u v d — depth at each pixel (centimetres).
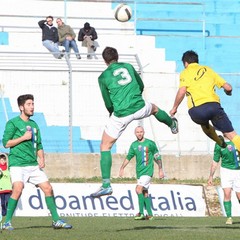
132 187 6456
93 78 8412
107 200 6406
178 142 8106
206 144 8212
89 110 8325
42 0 9831
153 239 3381
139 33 9894
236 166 5078
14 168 3984
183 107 8244
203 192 6556
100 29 9631
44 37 8956
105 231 3906
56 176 7631
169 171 7794
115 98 3528
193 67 3703
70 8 9875
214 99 3634
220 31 10025
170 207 6469
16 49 9125
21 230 3978
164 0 10062
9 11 9688
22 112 3994
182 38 9606
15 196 4000
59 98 8338
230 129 3644
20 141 3950
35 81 8375
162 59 9431
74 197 6384
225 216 6366
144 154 5631
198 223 5050
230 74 8406
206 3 10156
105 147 3538
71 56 8762
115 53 3622
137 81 3572
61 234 3666
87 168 7681
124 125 3534
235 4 10181
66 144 8238
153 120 8262
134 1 9812
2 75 8338
